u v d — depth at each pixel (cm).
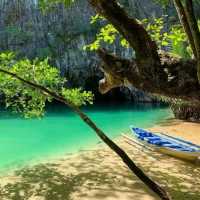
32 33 4369
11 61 1291
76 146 1806
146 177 268
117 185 1098
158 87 457
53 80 1383
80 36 4316
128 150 1599
